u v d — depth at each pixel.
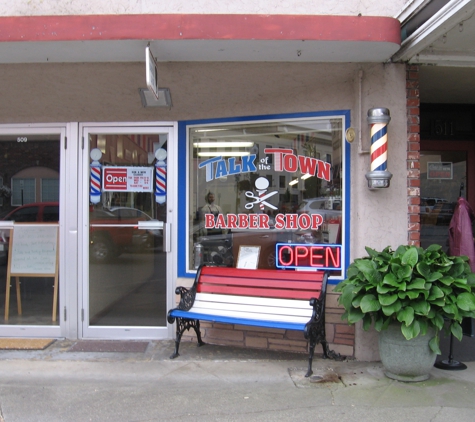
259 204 4.89
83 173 5.09
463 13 3.46
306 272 4.46
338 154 4.62
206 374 4.12
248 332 4.79
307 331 3.89
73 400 3.62
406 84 4.42
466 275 3.86
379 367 4.24
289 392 3.74
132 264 5.12
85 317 5.09
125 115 5.03
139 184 5.10
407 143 4.39
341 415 3.35
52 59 4.41
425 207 6.08
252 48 4.06
